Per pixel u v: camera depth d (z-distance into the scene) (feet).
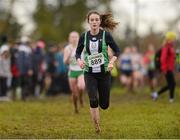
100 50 65.10
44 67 137.49
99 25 66.49
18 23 282.97
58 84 143.02
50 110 97.60
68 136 64.80
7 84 127.95
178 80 185.47
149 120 80.02
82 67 64.95
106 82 65.36
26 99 127.65
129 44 252.01
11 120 82.64
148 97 132.05
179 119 80.43
